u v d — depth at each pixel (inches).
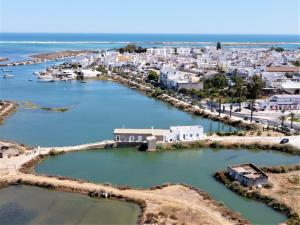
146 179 4394.7
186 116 7534.5
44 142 5703.7
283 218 3501.5
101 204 3715.6
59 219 3415.4
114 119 7165.4
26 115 7401.6
